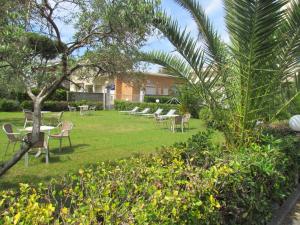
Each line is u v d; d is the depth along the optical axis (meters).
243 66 5.05
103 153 8.73
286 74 5.34
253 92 5.40
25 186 2.47
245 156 3.91
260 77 5.17
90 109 25.72
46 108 24.23
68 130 8.88
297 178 5.62
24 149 3.96
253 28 4.34
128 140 11.29
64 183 2.84
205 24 5.61
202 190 2.52
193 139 4.62
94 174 2.88
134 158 3.57
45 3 3.14
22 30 2.92
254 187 3.48
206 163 3.55
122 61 3.44
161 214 1.99
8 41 2.99
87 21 3.28
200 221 2.37
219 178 2.85
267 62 5.02
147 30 3.40
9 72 3.48
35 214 1.93
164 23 4.77
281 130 7.28
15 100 22.95
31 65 3.44
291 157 5.13
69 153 8.59
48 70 3.60
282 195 4.27
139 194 2.37
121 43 3.30
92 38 3.38
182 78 5.87
